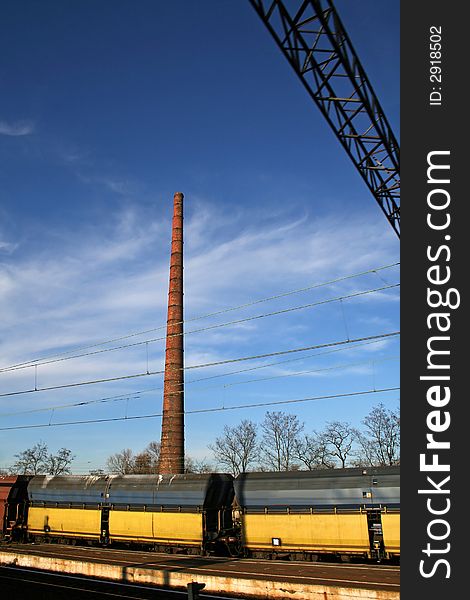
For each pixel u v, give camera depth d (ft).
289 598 57.93
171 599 62.03
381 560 74.95
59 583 73.46
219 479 95.25
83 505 107.34
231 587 62.18
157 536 94.89
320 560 79.82
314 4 37.42
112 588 68.74
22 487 120.78
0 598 67.77
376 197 55.98
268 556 84.84
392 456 200.03
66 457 268.00
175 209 174.60
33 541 114.42
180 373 156.15
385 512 74.54
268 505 85.20
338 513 78.43
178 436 148.97
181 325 162.30
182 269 169.78
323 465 210.59
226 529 93.04
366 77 43.88
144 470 273.13
